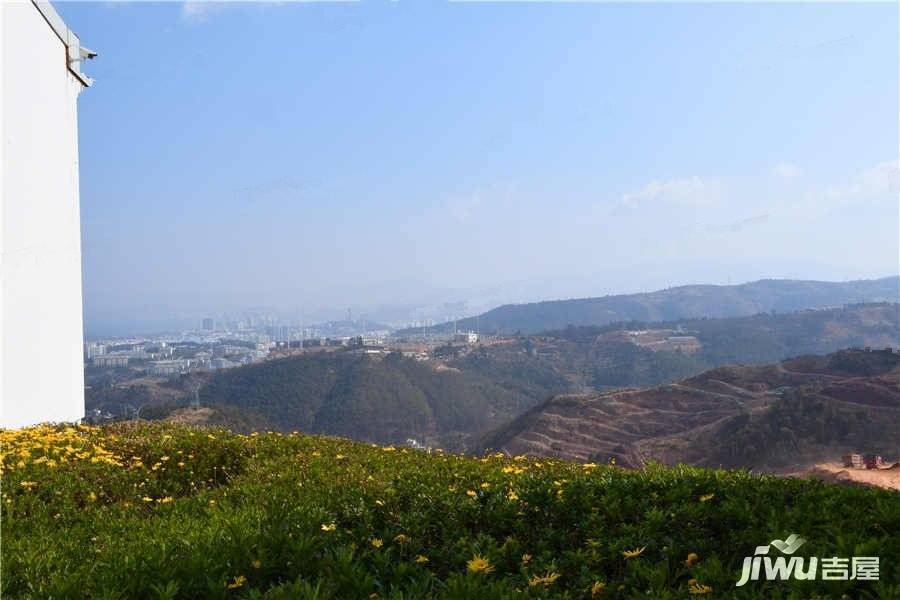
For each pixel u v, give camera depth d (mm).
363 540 5160
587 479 6902
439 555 4891
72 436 10625
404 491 6621
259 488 7566
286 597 3762
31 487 7691
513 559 4859
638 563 4520
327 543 4949
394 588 4129
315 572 4410
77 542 5688
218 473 9648
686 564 4625
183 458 9938
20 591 4566
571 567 4691
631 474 7277
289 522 5379
